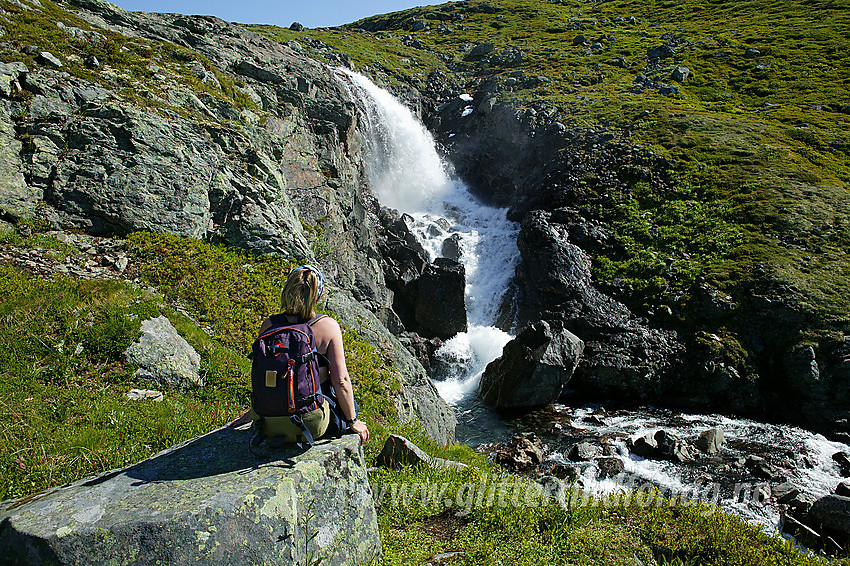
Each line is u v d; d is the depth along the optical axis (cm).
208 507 390
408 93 4619
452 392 2336
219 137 1894
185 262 1485
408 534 626
